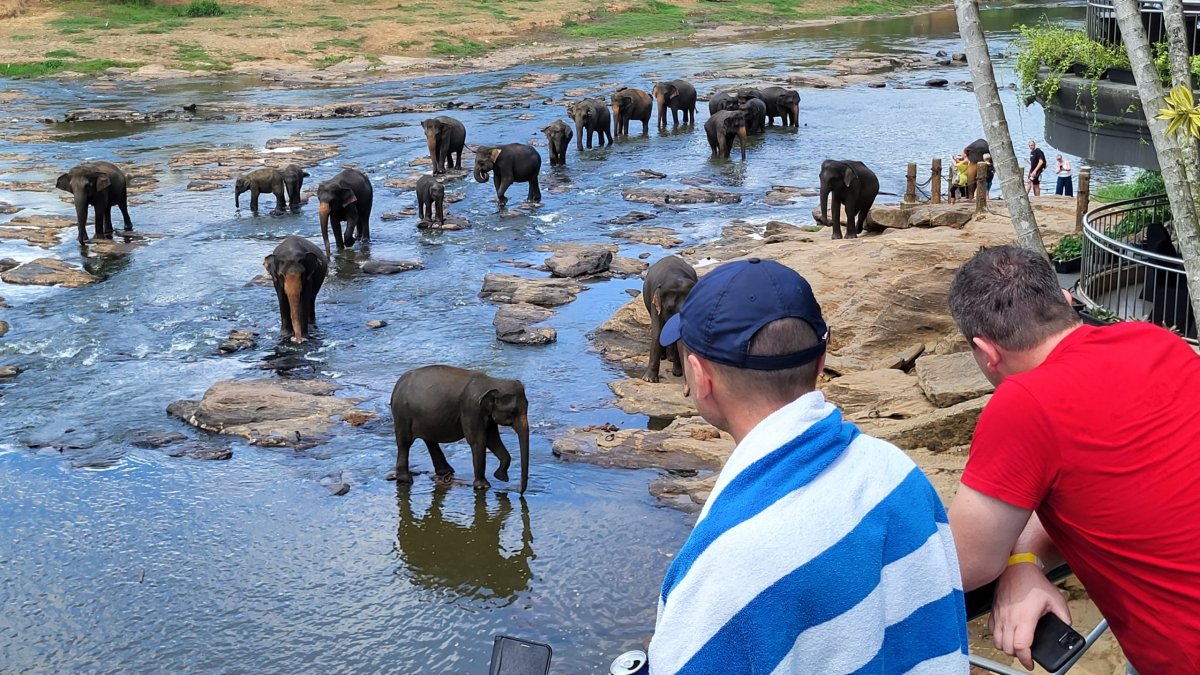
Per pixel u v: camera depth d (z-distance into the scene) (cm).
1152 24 1373
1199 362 301
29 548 1112
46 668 912
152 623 977
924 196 2803
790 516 231
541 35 6888
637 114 4128
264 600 1008
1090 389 288
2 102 4669
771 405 255
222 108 4500
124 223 2566
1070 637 290
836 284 1666
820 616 229
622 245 2391
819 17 8381
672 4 8012
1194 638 281
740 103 3862
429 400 1205
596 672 881
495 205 2848
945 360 1328
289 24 6444
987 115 1066
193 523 1160
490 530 1126
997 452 291
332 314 1928
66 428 1423
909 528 244
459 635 945
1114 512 284
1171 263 1122
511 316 1850
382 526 1144
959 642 250
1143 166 1315
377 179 3155
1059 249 1576
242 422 1417
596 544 1089
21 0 6412
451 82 5312
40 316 1923
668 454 1280
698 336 258
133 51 5762
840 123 4044
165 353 1728
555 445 1312
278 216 2738
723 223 2577
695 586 229
